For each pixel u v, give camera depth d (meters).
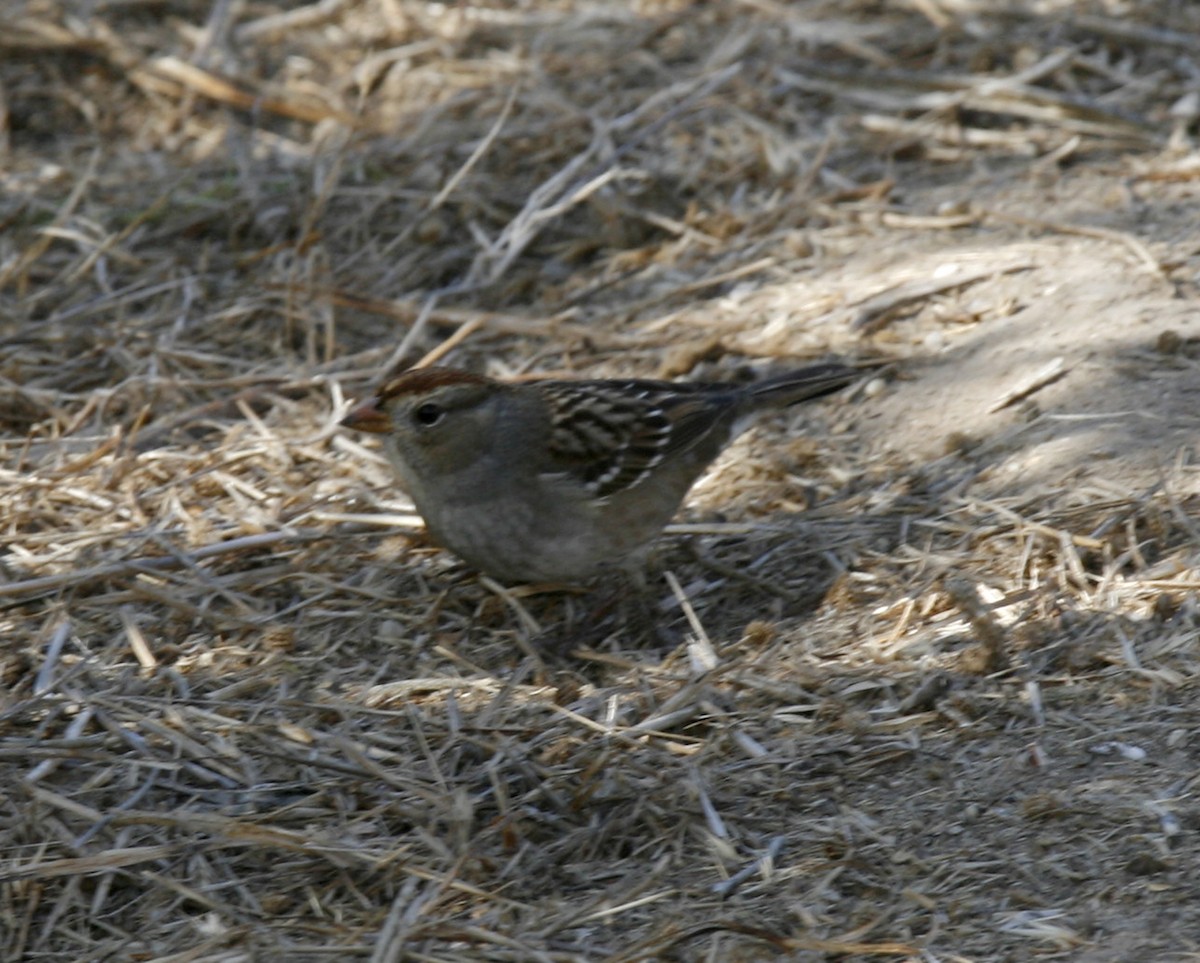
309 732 8.21
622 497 9.48
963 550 9.57
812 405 11.26
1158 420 10.20
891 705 8.34
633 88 15.27
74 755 8.02
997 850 7.27
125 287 13.30
